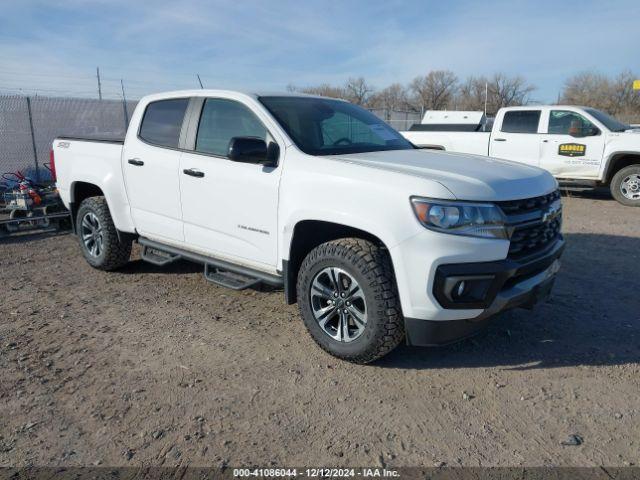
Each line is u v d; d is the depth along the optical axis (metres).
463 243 3.16
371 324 3.42
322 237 3.91
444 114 16.80
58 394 3.32
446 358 3.79
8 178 11.98
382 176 3.38
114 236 5.51
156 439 2.88
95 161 5.45
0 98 13.29
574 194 12.29
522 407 3.19
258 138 3.89
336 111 4.63
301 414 3.11
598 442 2.85
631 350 3.90
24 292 5.22
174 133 4.73
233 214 4.19
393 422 3.04
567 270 5.82
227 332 4.24
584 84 53.69
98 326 4.37
